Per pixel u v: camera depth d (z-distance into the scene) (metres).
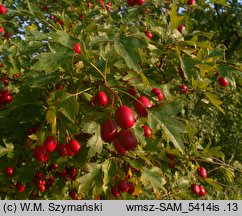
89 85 2.41
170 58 2.99
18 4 5.55
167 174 3.61
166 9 4.21
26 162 3.01
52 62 2.19
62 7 5.36
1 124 2.83
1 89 2.92
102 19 4.14
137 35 2.57
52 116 2.23
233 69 3.01
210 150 3.54
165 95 2.62
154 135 3.34
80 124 2.43
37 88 2.66
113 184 3.04
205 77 3.27
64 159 2.81
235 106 10.02
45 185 3.26
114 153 2.90
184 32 3.12
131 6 4.16
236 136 10.53
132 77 2.50
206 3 4.52
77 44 2.39
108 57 2.49
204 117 8.61
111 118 2.14
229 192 5.28
